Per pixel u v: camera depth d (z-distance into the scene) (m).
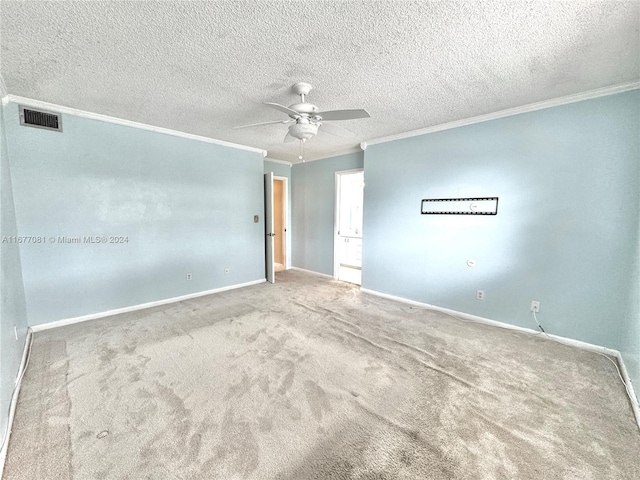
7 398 1.60
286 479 1.28
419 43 1.70
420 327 2.97
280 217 6.38
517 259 2.85
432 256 3.49
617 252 2.33
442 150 3.30
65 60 1.89
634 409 1.72
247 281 4.75
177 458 1.38
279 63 1.94
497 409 1.73
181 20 1.49
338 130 3.40
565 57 1.85
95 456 1.39
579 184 2.48
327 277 5.33
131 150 3.31
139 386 1.93
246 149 4.52
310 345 2.55
